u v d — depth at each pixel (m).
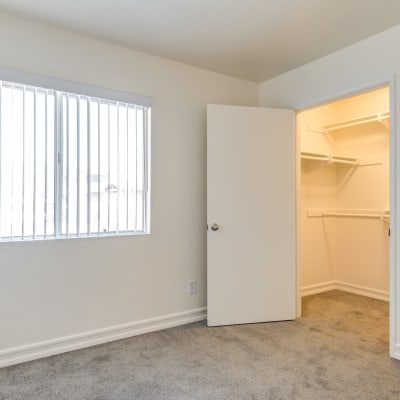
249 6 2.01
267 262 2.89
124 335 2.53
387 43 2.28
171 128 2.79
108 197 2.48
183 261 2.85
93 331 2.40
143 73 2.64
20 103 2.13
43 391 1.80
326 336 2.55
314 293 3.78
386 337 2.53
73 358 2.18
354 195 3.84
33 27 2.18
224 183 2.80
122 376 1.95
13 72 2.08
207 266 2.83
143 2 1.97
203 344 2.40
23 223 2.15
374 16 2.12
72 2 1.96
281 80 3.10
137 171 2.62
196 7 2.02
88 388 1.83
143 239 2.64
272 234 2.91
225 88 3.10
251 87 3.28
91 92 2.37
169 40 2.44
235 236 2.82
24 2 1.96
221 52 2.64
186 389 1.82
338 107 3.98
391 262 2.23
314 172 3.82
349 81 2.52
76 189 2.34
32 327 2.17
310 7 2.02
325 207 3.92
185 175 2.86
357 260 3.80
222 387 1.84
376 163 3.63
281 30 2.30
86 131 2.38
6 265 2.09
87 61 2.38
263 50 2.60
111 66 2.48
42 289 2.21
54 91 2.26
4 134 2.08
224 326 2.77
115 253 2.51
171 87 2.78
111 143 2.50
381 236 3.58
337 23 2.20
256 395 1.76
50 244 2.23
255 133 2.88
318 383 1.88
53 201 2.25
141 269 2.63
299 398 1.74
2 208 2.09
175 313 2.80
